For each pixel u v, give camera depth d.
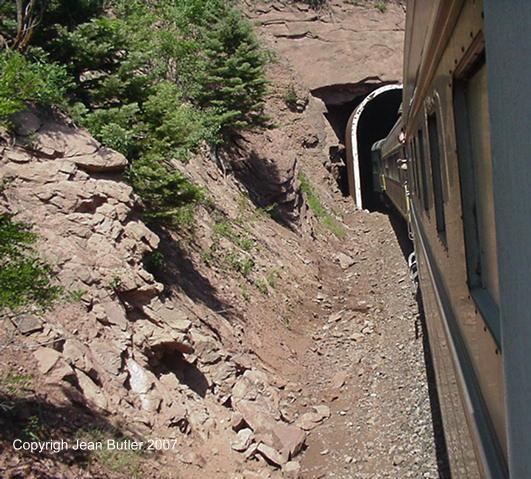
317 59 25.72
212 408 6.57
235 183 13.52
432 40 3.82
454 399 3.43
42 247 5.97
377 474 5.92
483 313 2.52
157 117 8.14
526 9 1.50
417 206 8.38
